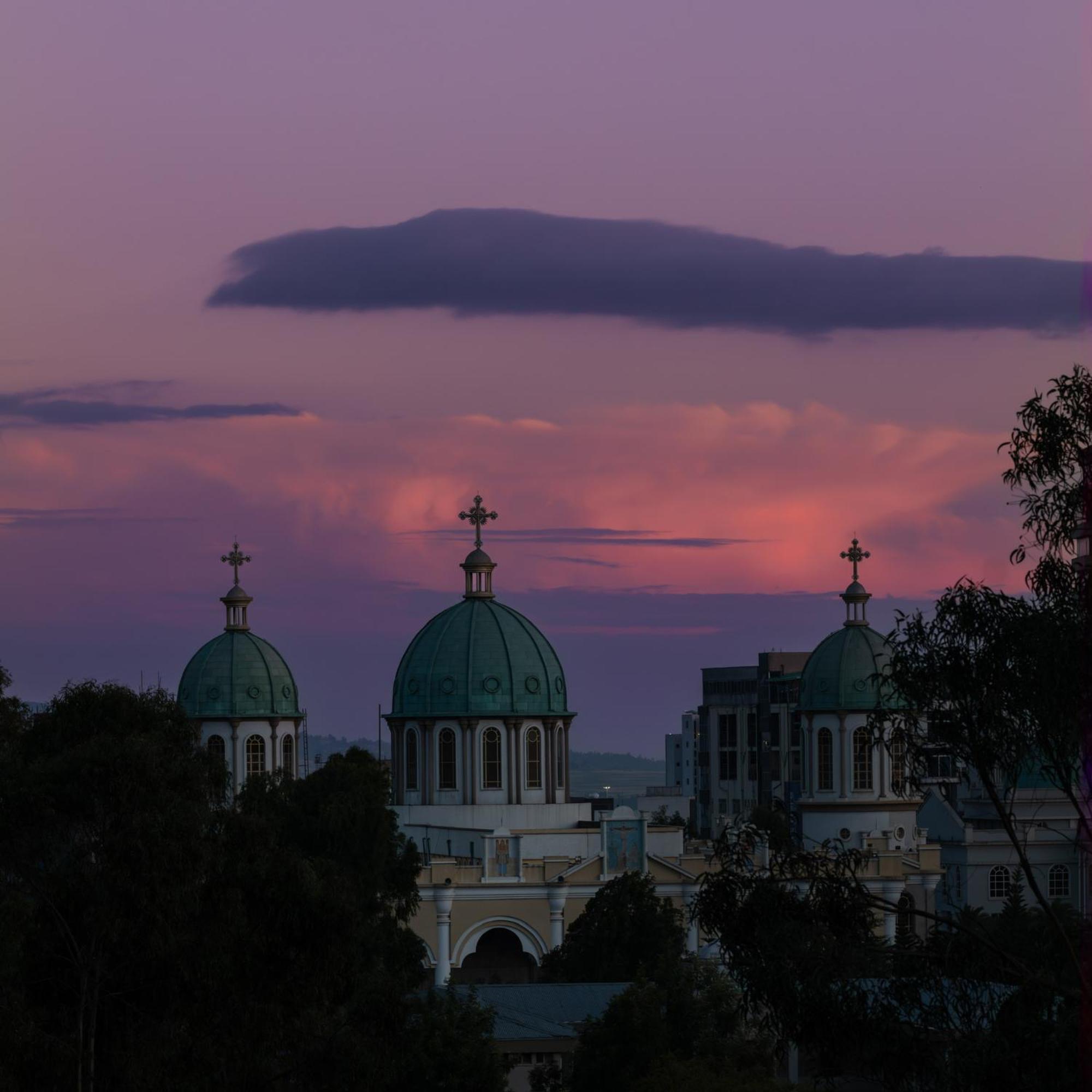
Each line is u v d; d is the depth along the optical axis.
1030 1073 184.75
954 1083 188.75
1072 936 198.75
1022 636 190.00
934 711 197.75
